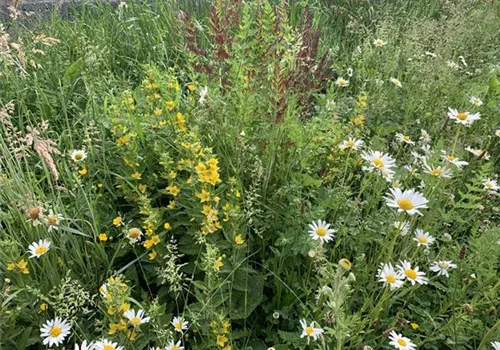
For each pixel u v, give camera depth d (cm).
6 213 253
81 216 257
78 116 344
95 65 363
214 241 238
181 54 422
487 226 261
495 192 276
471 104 353
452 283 237
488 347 223
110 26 450
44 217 228
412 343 207
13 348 212
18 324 223
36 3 469
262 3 300
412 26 454
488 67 420
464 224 296
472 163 308
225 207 233
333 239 266
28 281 225
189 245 248
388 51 407
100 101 354
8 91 357
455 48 420
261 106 280
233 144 275
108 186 284
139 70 404
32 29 433
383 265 227
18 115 335
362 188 253
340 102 327
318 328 197
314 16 483
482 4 529
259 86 276
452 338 225
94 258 244
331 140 282
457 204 255
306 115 322
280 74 254
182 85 385
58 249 246
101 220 268
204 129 279
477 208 294
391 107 369
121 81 379
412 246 250
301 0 497
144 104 311
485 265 252
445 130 336
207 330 215
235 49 278
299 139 270
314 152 283
